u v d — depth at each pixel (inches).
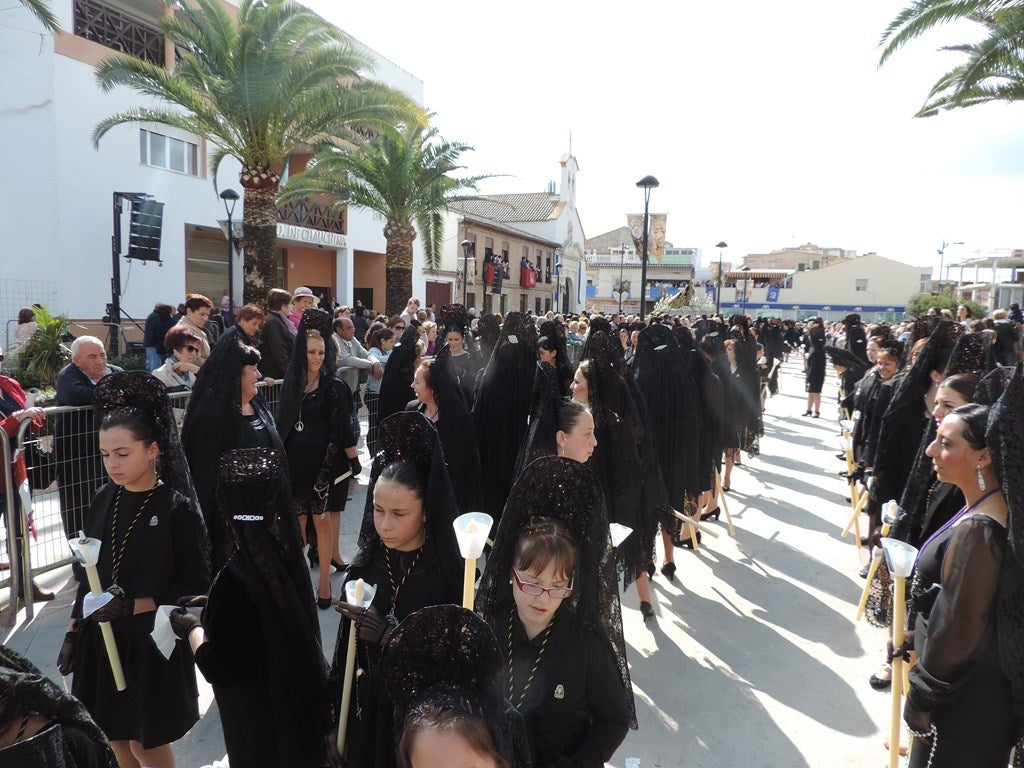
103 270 592.4
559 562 67.7
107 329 573.3
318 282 908.0
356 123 511.2
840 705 132.9
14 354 430.3
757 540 231.0
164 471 95.7
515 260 1419.8
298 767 75.8
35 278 543.5
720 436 229.8
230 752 78.5
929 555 88.3
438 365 167.9
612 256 2443.4
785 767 114.0
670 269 2322.8
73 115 561.6
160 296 644.1
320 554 170.6
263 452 77.1
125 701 91.4
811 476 325.4
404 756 50.0
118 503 95.1
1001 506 78.9
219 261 738.8
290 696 75.8
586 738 70.9
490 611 73.2
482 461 189.6
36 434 173.6
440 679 52.6
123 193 556.1
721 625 167.6
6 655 49.4
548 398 140.3
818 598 183.9
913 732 83.3
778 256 3061.0
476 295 1257.4
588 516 71.9
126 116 499.8
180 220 658.2
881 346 225.3
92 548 85.9
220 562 106.6
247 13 432.8
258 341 245.0
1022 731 75.5
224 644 75.1
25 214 537.6
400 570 82.1
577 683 69.8
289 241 794.2
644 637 161.3
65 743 46.8
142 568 91.3
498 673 53.1
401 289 647.8
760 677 143.3
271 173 467.2
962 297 1443.2
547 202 1732.3
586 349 156.5
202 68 438.3
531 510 72.2
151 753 95.1
